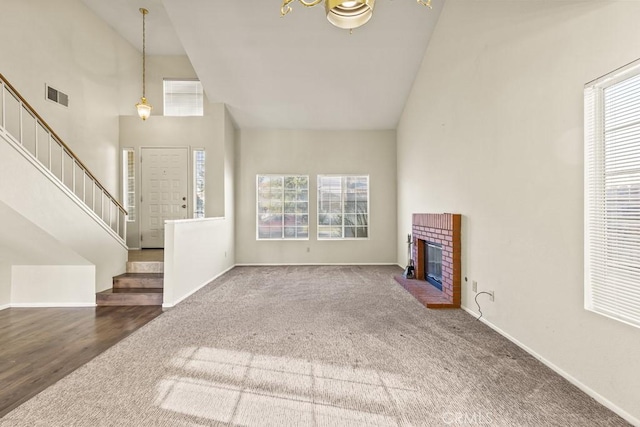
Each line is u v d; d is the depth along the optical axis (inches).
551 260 96.5
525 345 109.5
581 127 85.4
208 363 102.0
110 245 182.1
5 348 114.7
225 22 192.7
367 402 81.2
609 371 77.2
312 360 103.9
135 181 259.8
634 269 72.9
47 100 189.8
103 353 109.5
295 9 185.5
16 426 71.6
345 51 210.1
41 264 167.6
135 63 272.7
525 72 108.0
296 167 286.5
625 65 72.9
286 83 235.6
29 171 131.0
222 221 247.6
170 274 164.7
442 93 179.9
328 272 252.5
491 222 130.0
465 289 154.3
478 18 138.6
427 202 205.6
